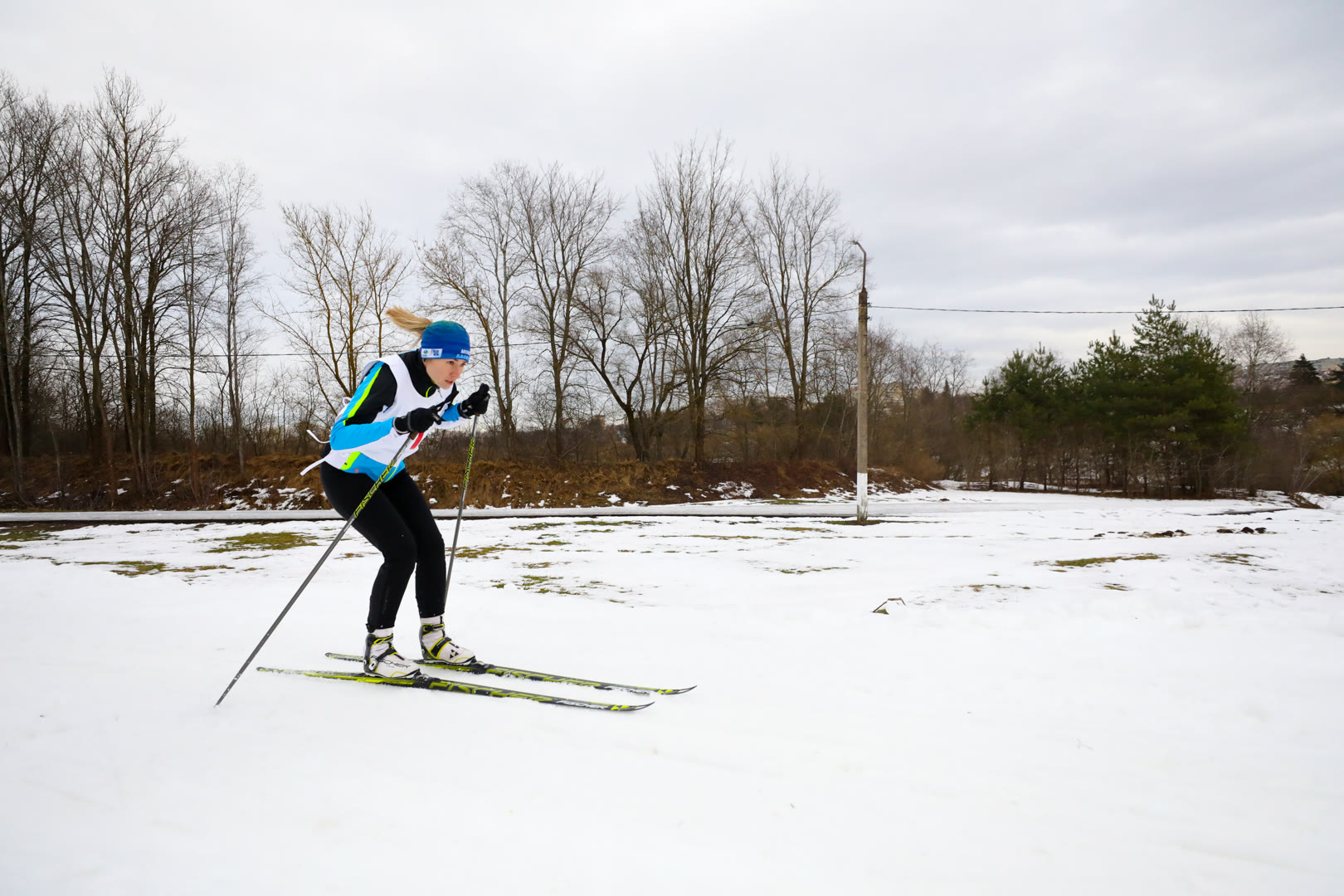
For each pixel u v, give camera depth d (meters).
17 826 1.84
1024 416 30.56
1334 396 43.06
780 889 1.54
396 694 2.96
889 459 31.80
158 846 1.73
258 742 2.42
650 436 25.33
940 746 2.41
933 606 5.14
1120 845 1.75
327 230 22.94
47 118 20.59
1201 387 26.89
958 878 1.59
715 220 24.39
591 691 3.03
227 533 12.79
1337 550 8.76
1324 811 1.95
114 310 21.12
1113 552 8.93
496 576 7.30
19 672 3.32
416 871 1.61
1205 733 2.55
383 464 3.23
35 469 22.00
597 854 1.69
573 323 24.05
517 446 24.61
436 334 3.05
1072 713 2.77
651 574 7.30
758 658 3.62
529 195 24.00
